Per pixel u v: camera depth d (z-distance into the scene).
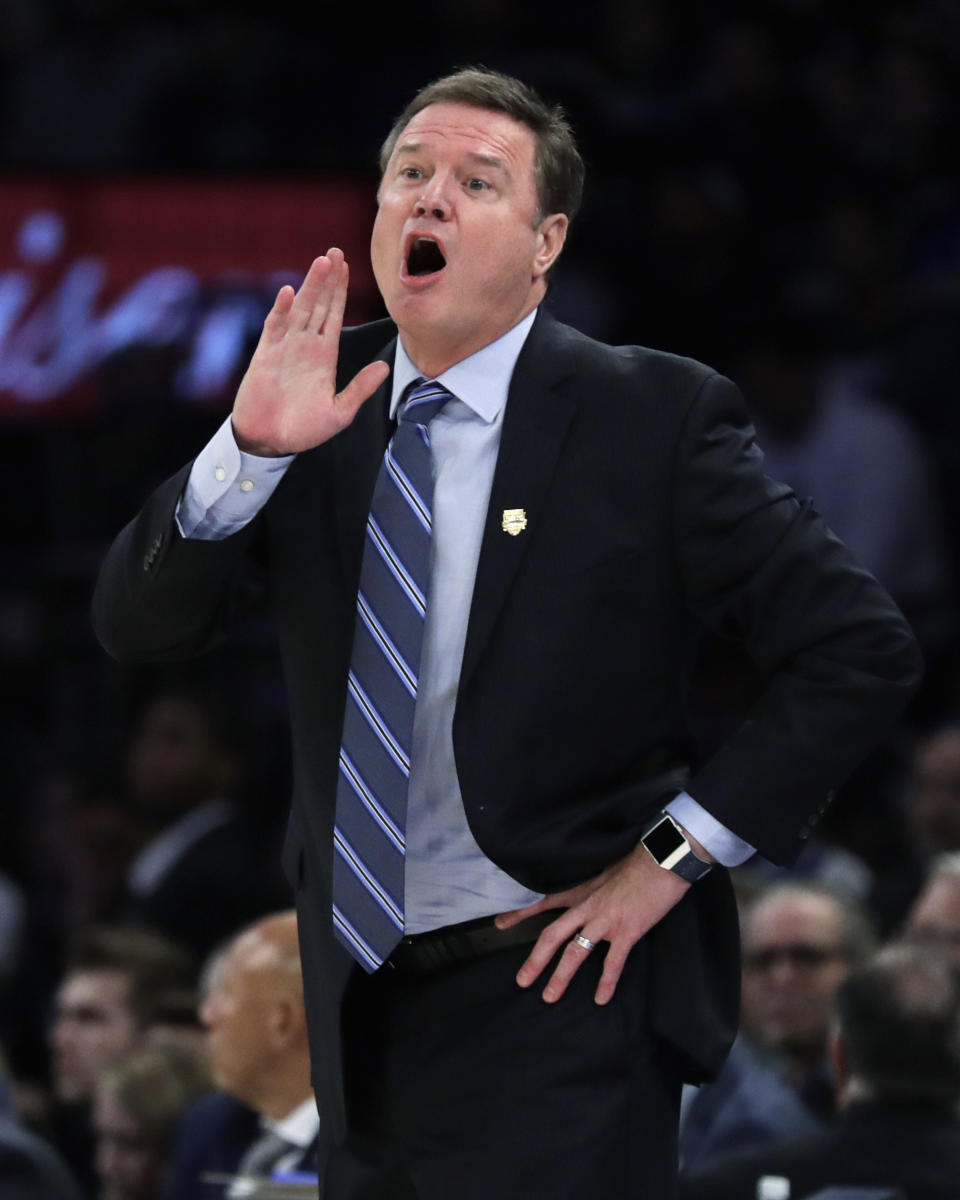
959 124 30.81
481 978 7.82
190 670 24.98
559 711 7.71
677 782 8.09
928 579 25.70
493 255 7.89
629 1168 7.73
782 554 7.83
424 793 7.80
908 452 25.95
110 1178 14.89
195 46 30.38
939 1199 11.59
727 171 29.92
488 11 31.67
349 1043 7.90
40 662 25.33
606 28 31.69
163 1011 16.72
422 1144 7.80
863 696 7.75
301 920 8.18
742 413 8.12
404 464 7.96
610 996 7.77
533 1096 7.68
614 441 7.93
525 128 8.08
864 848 22.47
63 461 25.59
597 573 7.78
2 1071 14.84
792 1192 11.80
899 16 31.72
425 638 7.83
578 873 7.77
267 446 7.61
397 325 8.41
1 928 23.05
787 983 15.46
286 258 25.02
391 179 8.07
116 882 22.56
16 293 24.97
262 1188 10.18
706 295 27.72
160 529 7.79
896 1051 11.91
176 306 24.92
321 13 32.12
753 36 30.67
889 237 28.72
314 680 7.99
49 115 30.16
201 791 22.42
